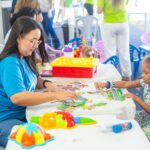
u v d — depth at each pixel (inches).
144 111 65.9
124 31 128.9
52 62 70.9
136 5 181.9
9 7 145.5
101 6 126.0
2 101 53.7
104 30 129.7
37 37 53.2
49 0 151.3
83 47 84.8
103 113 47.5
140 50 138.6
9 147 35.2
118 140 36.5
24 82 54.7
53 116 41.5
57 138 37.3
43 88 62.5
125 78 132.8
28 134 36.0
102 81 65.4
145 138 37.1
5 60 52.3
